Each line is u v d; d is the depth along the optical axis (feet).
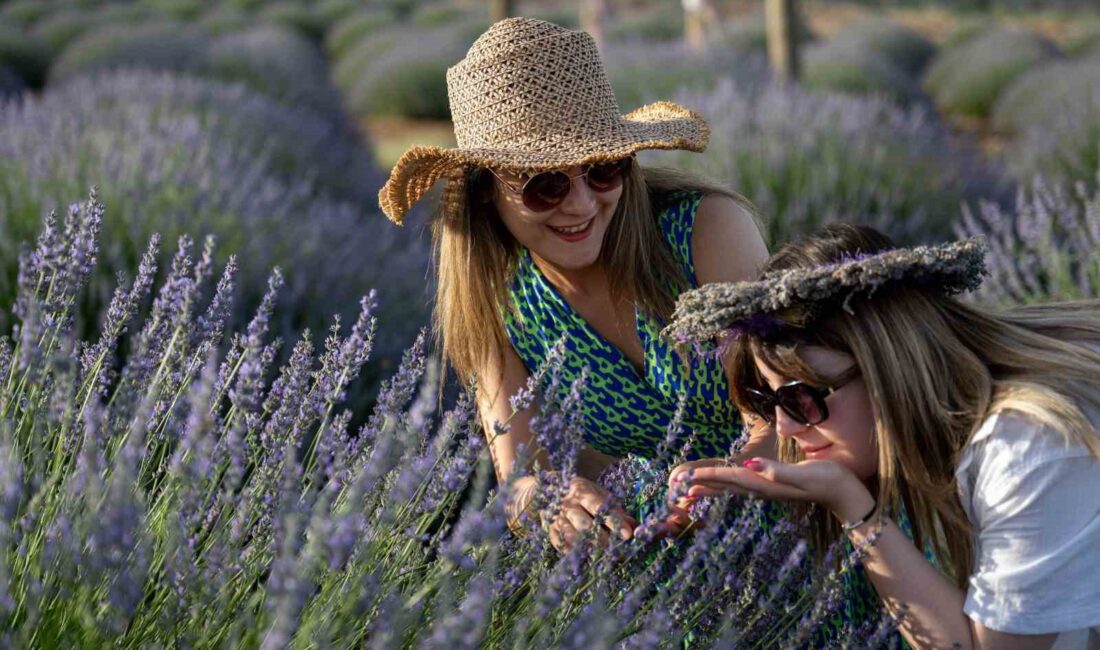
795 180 18.70
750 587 5.40
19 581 4.33
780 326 5.18
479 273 6.64
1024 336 5.20
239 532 4.58
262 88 42.47
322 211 17.54
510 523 5.69
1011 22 89.61
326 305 13.09
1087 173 19.52
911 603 5.12
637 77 35.83
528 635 4.78
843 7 100.48
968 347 5.20
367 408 10.89
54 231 5.25
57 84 44.80
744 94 25.09
